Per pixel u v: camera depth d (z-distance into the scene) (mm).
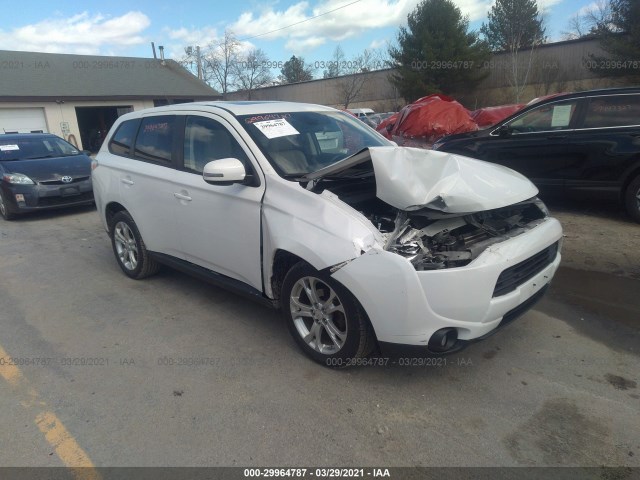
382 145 4258
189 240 4066
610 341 3480
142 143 4629
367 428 2666
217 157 3762
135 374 3281
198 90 29594
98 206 5336
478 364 3236
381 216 3246
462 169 3180
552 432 2574
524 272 3037
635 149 5879
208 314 4184
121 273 5348
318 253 2893
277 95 47156
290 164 3471
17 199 8148
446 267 2693
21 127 22188
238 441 2602
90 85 25109
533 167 6762
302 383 3100
